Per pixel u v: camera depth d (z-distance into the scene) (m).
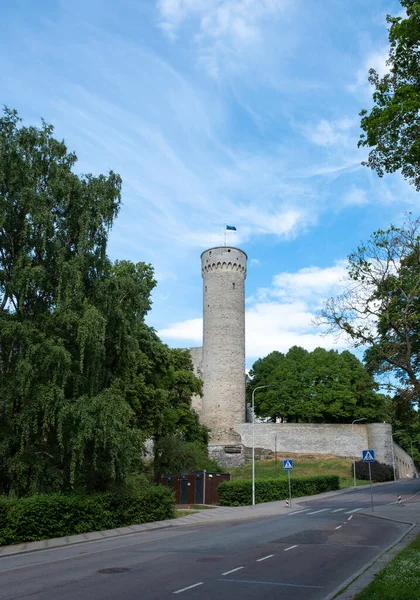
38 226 22.09
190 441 50.44
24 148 23.94
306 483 44.75
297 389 76.88
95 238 24.73
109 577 12.12
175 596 10.02
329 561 13.84
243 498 36.06
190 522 25.78
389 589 9.12
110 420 21.20
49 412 20.30
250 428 70.88
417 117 15.55
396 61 16.23
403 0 15.59
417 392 24.70
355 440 70.88
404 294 25.27
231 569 12.84
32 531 19.12
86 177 25.66
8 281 22.11
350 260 26.19
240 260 73.19
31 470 21.16
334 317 26.41
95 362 22.77
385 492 46.34
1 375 21.48
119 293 24.66
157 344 40.38
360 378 75.19
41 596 10.28
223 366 69.75
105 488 23.95
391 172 16.86
